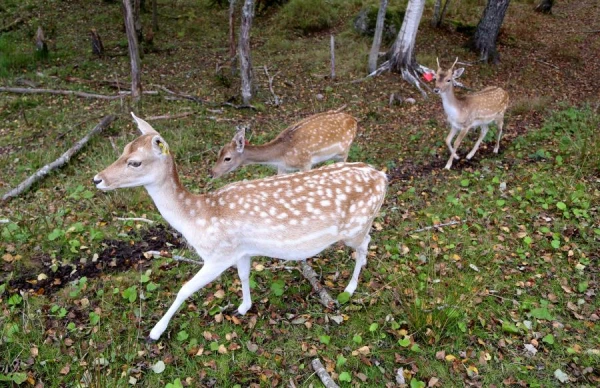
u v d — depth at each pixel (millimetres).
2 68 10359
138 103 8680
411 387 3385
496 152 7387
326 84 10602
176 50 12664
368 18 13430
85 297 4148
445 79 6449
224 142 7641
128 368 3459
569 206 5543
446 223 5352
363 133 8242
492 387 3416
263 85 10445
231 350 3709
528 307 4141
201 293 4293
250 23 8727
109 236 5047
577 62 12711
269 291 4355
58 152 7020
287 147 5941
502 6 11766
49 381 3369
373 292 4336
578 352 3682
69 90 9531
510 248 4938
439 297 4199
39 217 5254
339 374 3527
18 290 4238
